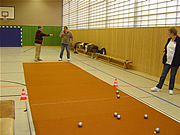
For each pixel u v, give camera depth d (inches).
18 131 119.2
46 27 759.1
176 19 240.1
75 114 142.5
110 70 311.9
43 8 766.5
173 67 194.1
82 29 546.0
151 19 283.3
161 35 258.2
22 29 720.3
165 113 149.4
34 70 296.0
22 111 147.5
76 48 556.1
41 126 123.6
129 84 230.7
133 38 315.9
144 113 147.6
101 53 415.8
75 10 618.2
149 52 281.3
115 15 377.1
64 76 261.6
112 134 115.4
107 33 400.2
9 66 324.5
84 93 191.6
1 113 102.0
